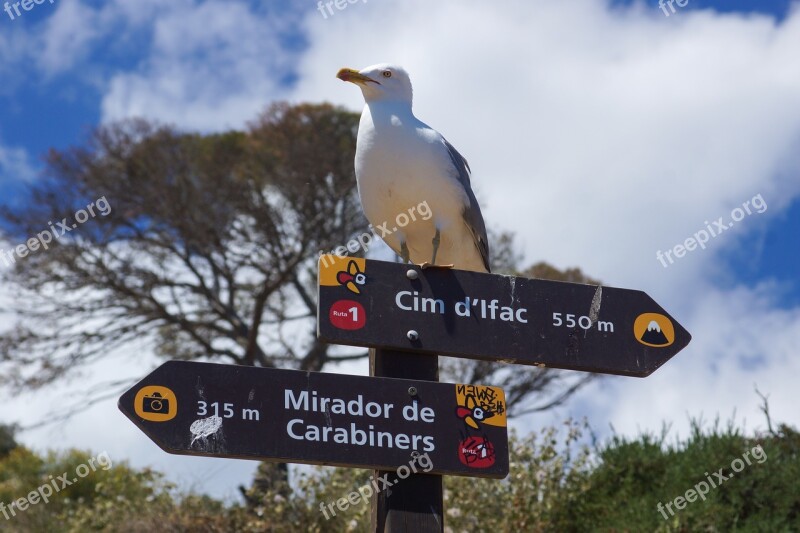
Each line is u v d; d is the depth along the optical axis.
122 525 9.38
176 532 8.97
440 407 3.41
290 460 3.24
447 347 3.55
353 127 17.52
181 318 15.89
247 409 3.26
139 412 3.18
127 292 15.62
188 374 3.26
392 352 3.55
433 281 3.62
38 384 15.40
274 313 16.89
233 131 17.27
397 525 3.32
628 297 3.80
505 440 3.42
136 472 11.04
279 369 3.33
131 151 16.27
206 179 16.48
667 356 3.76
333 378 3.37
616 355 3.71
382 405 3.37
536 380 15.64
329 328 3.47
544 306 3.70
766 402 8.87
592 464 8.89
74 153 16.08
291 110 17.11
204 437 3.20
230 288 16.47
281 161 16.69
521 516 8.21
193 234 16.02
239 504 9.70
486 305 3.64
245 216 16.59
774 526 7.53
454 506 8.27
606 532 7.93
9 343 15.41
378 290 3.56
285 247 16.41
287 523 8.60
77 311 15.73
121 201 16.03
